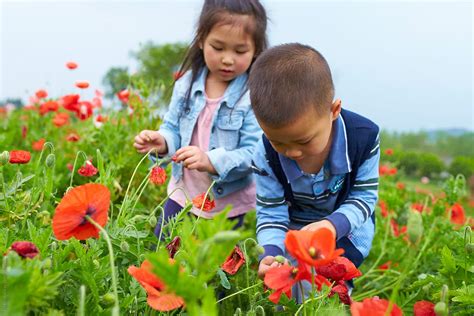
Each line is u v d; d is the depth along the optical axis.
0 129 4.50
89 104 4.42
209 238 1.18
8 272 1.25
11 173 2.89
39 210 2.28
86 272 1.62
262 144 2.38
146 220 2.11
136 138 2.88
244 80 2.92
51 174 2.14
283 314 2.05
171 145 2.93
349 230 2.22
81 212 1.60
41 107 4.85
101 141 3.98
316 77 1.99
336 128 2.27
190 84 2.99
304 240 1.46
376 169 2.38
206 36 2.80
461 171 12.24
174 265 1.17
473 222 3.93
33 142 4.51
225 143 2.89
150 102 4.17
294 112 1.91
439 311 1.54
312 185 2.35
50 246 1.91
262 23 2.83
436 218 3.33
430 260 3.15
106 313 1.58
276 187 2.41
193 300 1.20
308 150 2.03
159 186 3.63
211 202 2.18
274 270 1.68
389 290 3.20
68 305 1.67
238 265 1.93
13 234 1.88
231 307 2.33
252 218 3.93
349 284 2.53
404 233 3.52
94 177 3.56
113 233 1.96
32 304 1.39
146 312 1.77
